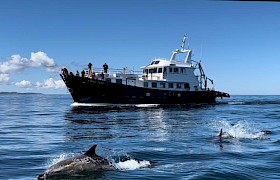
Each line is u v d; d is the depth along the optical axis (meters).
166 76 52.72
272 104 69.38
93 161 11.41
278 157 13.88
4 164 12.70
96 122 31.30
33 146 17.20
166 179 10.24
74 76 47.31
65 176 10.33
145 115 38.59
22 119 35.09
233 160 13.27
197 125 28.38
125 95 49.41
